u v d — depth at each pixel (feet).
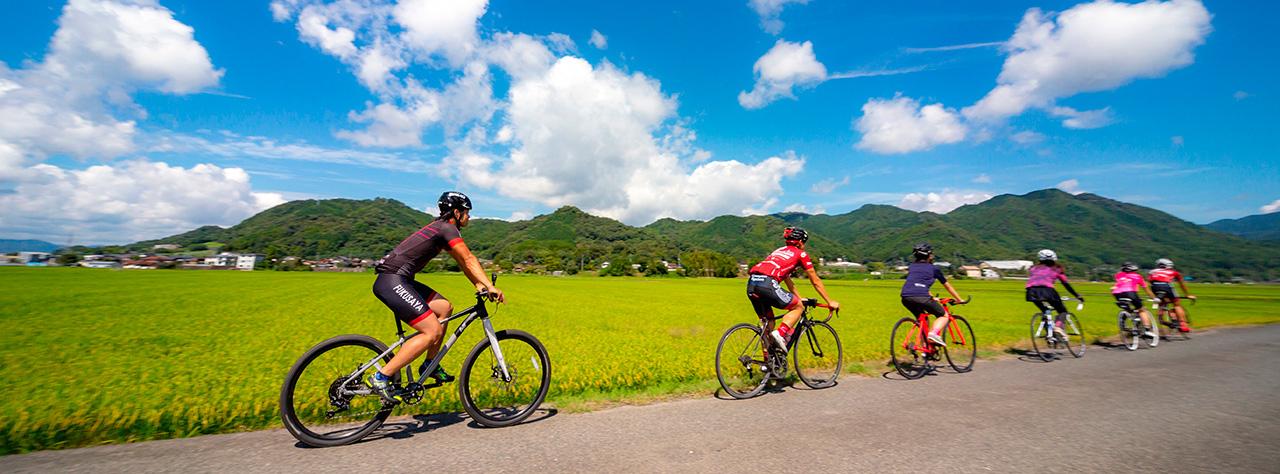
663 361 28.48
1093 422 17.22
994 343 37.91
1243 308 92.22
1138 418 17.83
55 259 372.38
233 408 17.22
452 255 16.55
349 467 12.52
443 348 16.62
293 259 508.94
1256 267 623.36
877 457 13.66
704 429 15.92
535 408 17.38
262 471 12.19
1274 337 45.06
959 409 18.76
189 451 13.50
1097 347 38.11
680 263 551.18
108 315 56.65
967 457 13.78
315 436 14.15
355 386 15.16
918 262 27.32
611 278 385.50
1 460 12.56
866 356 30.94
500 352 17.08
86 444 13.97
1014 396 21.01
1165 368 28.37
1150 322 38.32
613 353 32.27
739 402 19.58
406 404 16.62
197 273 264.72
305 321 54.54
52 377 23.72
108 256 398.62
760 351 22.06
